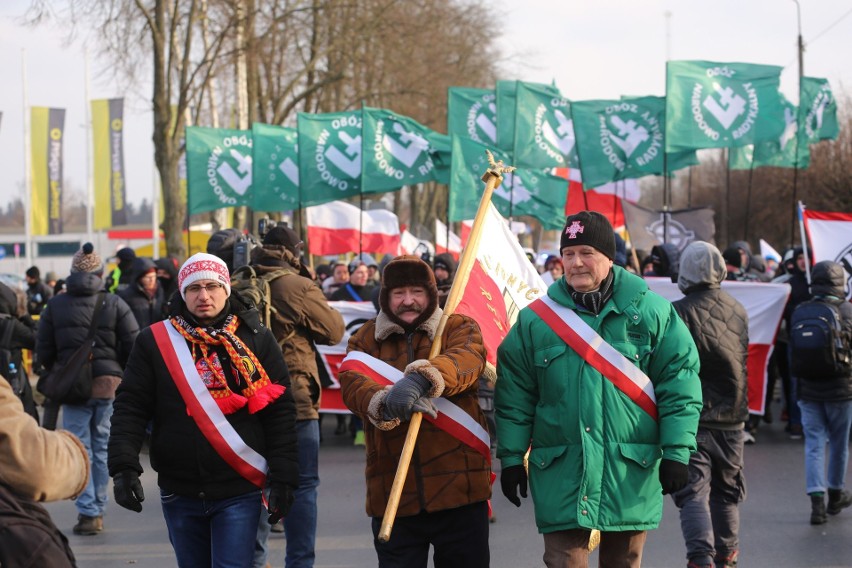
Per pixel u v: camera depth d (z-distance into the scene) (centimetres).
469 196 1504
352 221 1817
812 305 788
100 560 734
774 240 4406
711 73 1544
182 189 2914
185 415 471
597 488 457
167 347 475
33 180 4097
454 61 4131
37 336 842
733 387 608
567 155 1598
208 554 491
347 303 1225
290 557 621
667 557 712
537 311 478
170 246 2309
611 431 459
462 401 469
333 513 859
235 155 1694
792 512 827
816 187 3388
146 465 1091
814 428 791
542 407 473
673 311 478
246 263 703
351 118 1591
